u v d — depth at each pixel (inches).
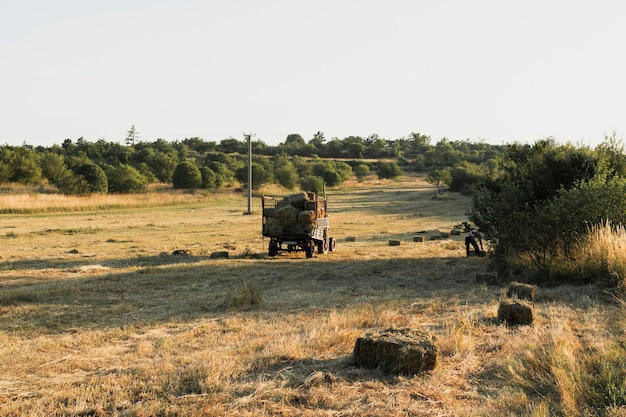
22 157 3102.9
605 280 472.7
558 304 416.2
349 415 212.2
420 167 6437.0
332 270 692.1
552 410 207.6
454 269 645.9
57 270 706.2
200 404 220.7
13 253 912.3
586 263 508.1
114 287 561.6
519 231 564.7
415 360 258.7
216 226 1491.1
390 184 4719.5
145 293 536.7
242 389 238.7
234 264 756.0
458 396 232.2
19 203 1903.3
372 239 1177.4
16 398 239.6
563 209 551.2
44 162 3440.0
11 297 485.7
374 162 7126.0
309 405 222.8
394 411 215.5
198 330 371.9
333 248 951.0
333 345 311.3
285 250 851.4
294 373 260.5
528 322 354.0
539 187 678.5
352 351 298.0
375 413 213.5
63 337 366.3
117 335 366.6
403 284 570.3
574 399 211.6
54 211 1951.3
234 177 3986.2
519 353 281.1
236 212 2057.1
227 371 257.9
